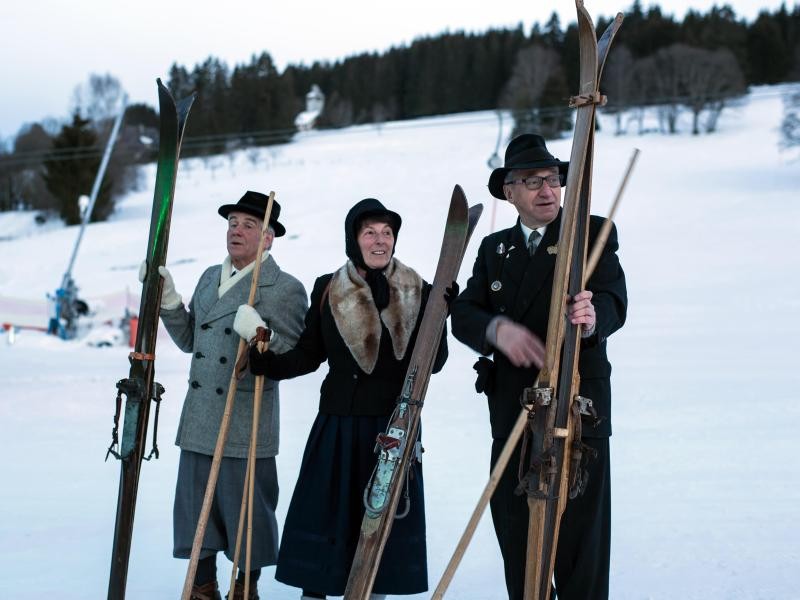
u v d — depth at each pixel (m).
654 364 10.06
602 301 2.74
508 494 2.92
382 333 3.31
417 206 39.53
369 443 3.28
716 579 3.58
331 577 3.20
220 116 86.06
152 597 3.59
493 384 3.02
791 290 17.56
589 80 2.43
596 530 2.82
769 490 4.87
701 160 51.59
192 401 3.59
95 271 35.75
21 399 9.15
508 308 2.96
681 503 4.67
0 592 3.62
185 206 53.06
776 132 61.97
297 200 46.59
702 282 19.58
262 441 3.56
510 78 87.44
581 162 2.43
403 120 98.25
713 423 6.72
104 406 8.72
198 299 3.72
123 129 72.31
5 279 35.62
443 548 4.21
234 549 3.48
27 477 5.74
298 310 3.65
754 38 92.88
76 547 4.25
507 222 31.73
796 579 3.54
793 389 8.12
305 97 107.12
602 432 2.82
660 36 92.25
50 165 60.25
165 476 5.76
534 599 2.45
